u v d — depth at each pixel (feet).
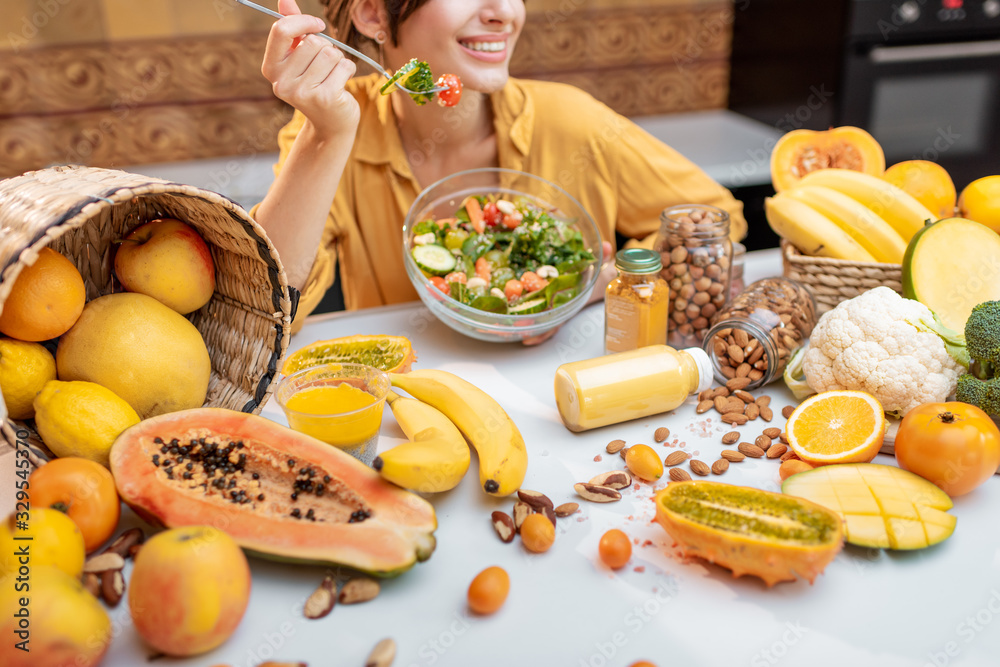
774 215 3.68
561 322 3.54
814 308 3.45
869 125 7.68
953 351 2.84
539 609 2.16
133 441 2.43
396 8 4.09
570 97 5.07
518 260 3.86
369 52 4.65
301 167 3.48
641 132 5.15
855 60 7.34
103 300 2.63
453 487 2.62
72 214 2.02
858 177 3.73
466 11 4.01
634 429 3.03
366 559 2.12
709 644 2.03
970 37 7.47
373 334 3.87
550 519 2.46
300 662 1.97
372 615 2.15
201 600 1.85
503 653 2.02
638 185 5.09
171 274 2.69
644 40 9.11
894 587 2.21
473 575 2.30
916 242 3.18
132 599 1.88
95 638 1.86
